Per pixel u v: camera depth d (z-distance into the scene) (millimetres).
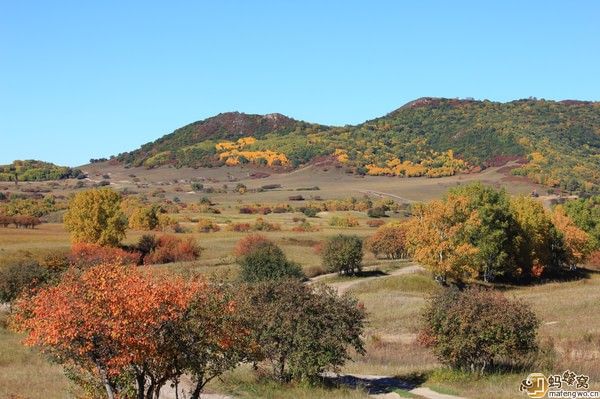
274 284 25062
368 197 184500
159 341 14203
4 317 40500
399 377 26438
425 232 65375
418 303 53812
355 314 24547
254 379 24219
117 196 85500
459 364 26172
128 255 74812
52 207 147125
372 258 93938
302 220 137500
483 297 25953
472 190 73375
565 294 57062
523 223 75062
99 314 13305
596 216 96000
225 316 15438
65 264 54250
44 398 20062
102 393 15328
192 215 145875
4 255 73000
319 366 23359
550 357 27969
